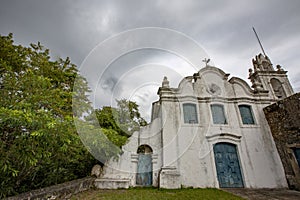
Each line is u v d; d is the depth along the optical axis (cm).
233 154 816
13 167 363
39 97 382
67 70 834
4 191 391
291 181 741
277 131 822
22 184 471
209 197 558
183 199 530
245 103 912
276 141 826
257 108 914
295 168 734
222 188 731
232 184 761
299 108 720
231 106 904
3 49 557
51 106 424
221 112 891
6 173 371
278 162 797
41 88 425
